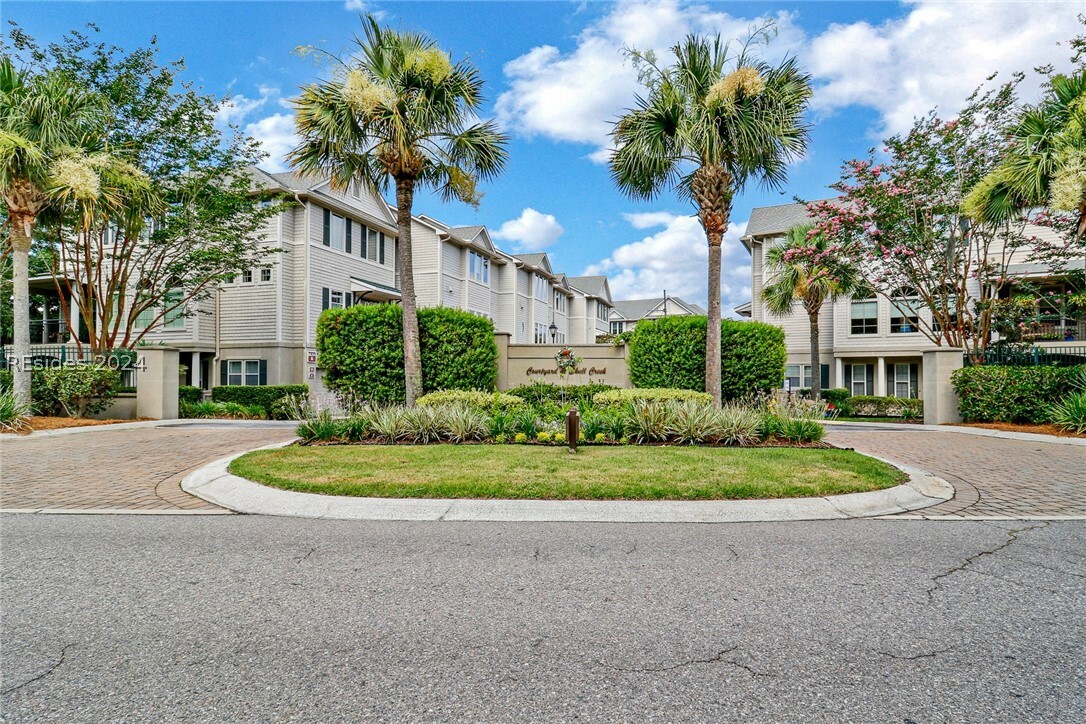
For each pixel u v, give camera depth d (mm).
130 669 2621
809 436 9375
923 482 6984
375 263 27312
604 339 19250
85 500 6301
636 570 3994
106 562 4164
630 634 2996
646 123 11805
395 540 4750
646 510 5641
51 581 3770
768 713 2279
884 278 18047
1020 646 2855
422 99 11773
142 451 9562
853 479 6590
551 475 6684
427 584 3727
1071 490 6727
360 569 4016
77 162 12602
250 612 3273
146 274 20719
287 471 6992
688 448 8703
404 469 7055
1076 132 10984
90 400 14516
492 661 2709
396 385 13742
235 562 4168
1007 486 6934
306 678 2547
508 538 4809
